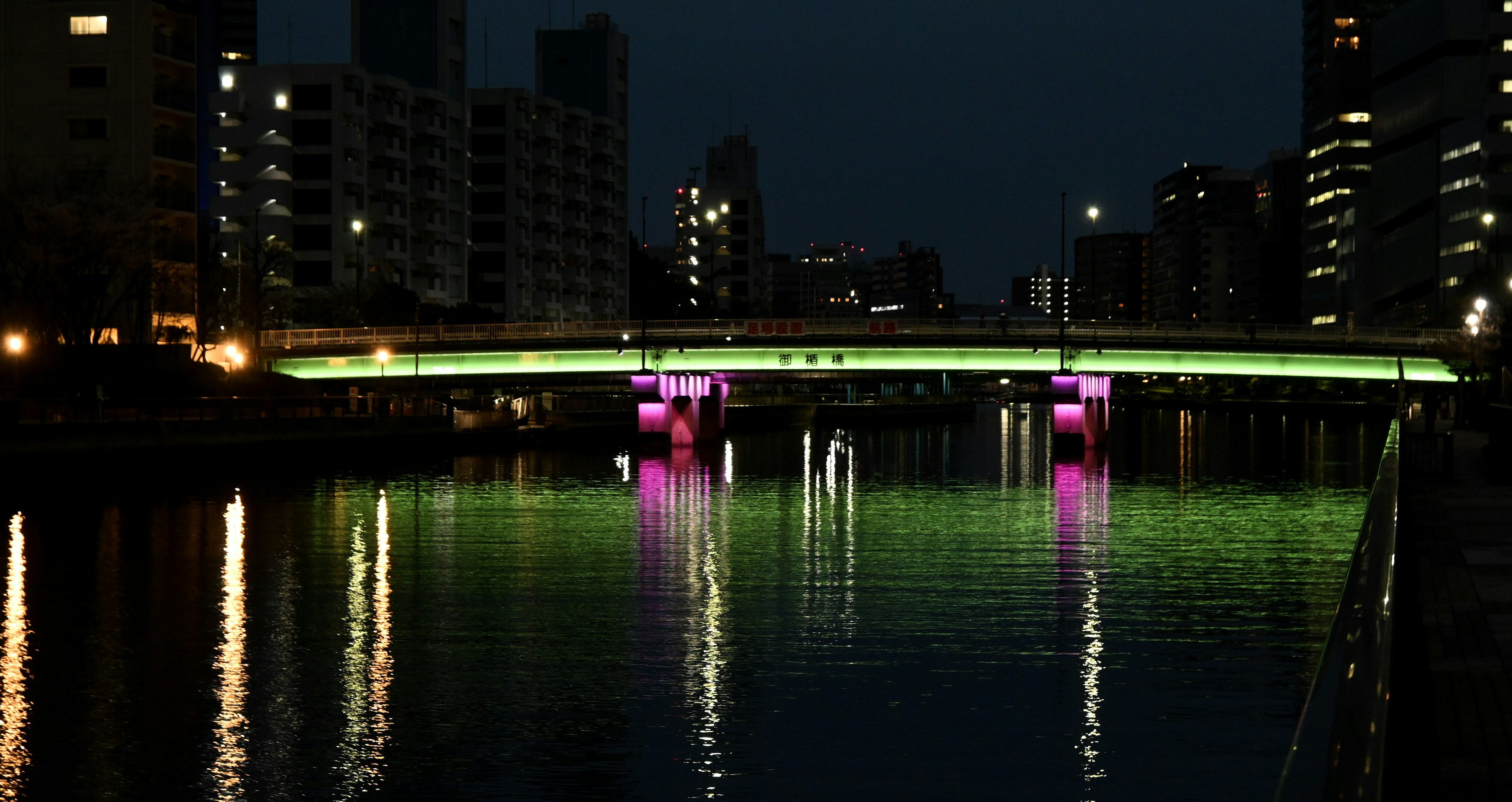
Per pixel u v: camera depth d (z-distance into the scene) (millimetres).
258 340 93125
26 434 53656
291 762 17219
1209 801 15367
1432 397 57531
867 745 17719
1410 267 178375
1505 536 24984
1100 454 91875
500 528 44219
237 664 22703
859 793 15758
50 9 97750
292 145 131625
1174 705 19672
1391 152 191500
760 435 127125
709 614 27328
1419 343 85750
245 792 16109
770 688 20828
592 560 35938
